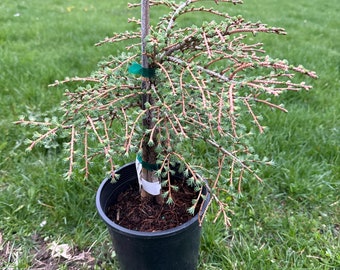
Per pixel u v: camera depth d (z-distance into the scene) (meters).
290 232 2.06
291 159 2.52
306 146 2.69
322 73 3.67
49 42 4.27
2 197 2.21
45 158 2.53
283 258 1.97
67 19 5.26
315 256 1.97
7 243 2.03
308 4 8.20
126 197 1.75
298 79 3.44
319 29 5.61
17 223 2.11
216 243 1.96
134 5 1.58
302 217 2.18
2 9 5.75
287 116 2.88
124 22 5.17
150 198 1.68
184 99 1.24
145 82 1.37
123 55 1.45
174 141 1.34
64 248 2.00
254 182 2.37
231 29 1.31
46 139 1.26
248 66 1.18
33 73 3.45
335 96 3.31
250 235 2.09
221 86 1.30
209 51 1.08
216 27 1.21
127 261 1.61
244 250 1.95
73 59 3.73
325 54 4.26
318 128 2.84
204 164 2.44
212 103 1.26
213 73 1.20
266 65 1.16
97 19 5.28
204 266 1.91
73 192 2.21
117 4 6.61
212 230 2.00
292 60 3.89
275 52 4.06
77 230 2.08
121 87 1.37
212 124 1.28
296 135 2.76
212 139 1.37
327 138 2.74
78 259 1.96
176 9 1.45
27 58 3.74
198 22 5.14
